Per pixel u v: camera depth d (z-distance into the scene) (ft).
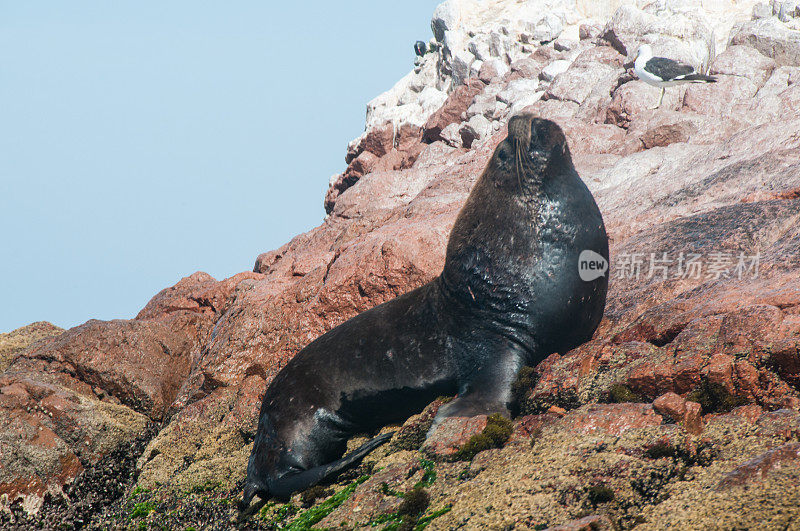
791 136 178.81
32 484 140.56
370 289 167.43
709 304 112.57
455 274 121.90
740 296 111.45
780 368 90.94
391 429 128.88
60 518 138.41
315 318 169.89
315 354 133.18
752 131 189.37
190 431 156.97
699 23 265.13
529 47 321.73
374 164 313.12
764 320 97.66
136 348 179.52
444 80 348.38
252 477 130.41
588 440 92.94
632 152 226.58
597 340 116.47
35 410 153.17
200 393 168.76
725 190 166.71
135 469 155.94
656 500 81.92
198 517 130.41
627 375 103.50
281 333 171.83
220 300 206.08
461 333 120.16
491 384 115.03
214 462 145.89
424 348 123.13
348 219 247.50
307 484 121.08
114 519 138.21
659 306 121.49
